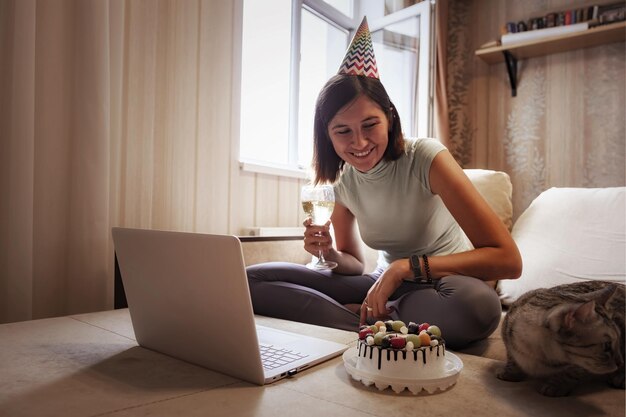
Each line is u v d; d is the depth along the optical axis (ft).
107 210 4.57
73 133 4.44
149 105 5.14
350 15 9.73
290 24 7.97
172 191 5.43
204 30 5.78
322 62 9.12
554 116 9.89
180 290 2.41
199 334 2.41
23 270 3.96
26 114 3.97
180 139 5.50
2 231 3.99
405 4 10.32
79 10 4.43
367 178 4.24
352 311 4.28
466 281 3.28
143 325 2.79
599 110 9.42
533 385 2.28
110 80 4.69
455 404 2.02
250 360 2.21
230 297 2.16
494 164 10.59
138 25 5.04
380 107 3.84
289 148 7.90
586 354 1.92
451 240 4.45
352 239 5.09
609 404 2.03
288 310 3.96
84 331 3.29
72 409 1.87
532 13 10.20
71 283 4.42
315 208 4.25
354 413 1.89
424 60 9.09
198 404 1.95
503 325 2.37
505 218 6.28
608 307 2.10
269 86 7.68
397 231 4.38
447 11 11.03
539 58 10.07
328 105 3.87
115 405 1.93
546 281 5.09
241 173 6.39
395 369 2.20
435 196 4.09
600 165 9.40
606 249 5.07
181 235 2.30
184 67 5.54
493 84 10.64
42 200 4.28
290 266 4.37
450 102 11.07
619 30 8.69
